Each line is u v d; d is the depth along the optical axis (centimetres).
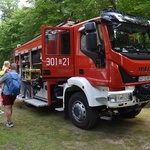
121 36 541
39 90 782
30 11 1423
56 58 638
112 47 522
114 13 535
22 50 945
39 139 525
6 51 2367
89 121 573
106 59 525
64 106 652
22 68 956
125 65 518
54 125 634
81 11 1123
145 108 809
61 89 684
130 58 527
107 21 520
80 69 605
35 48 794
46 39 635
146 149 467
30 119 702
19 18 2123
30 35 1420
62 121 674
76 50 617
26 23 1449
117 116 696
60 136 544
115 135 549
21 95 935
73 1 1184
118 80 514
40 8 1309
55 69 639
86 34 546
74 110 611
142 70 544
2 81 609
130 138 529
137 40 568
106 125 629
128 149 467
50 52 641
